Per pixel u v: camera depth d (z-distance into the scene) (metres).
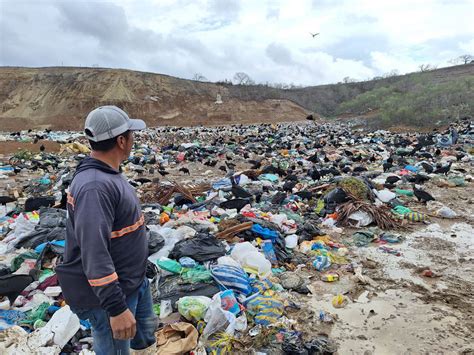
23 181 14.17
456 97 43.91
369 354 4.30
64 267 2.51
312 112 71.81
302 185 11.99
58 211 8.09
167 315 4.88
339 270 6.38
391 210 9.30
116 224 2.45
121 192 2.44
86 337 4.32
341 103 75.44
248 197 10.03
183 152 21.27
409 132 36.38
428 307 5.24
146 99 59.72
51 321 4.34
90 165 2.43
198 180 14.34
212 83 72.06
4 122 52.19
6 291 4.91
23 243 6.77
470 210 9.72
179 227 7.11
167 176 15.41
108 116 2.46
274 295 5.38
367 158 18.42
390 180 12.20
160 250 6.15
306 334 4.64
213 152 21.84
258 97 69.19
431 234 8.03
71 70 65.94
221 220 7.98
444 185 12.21
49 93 59.28
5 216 9.11
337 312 5.13
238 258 6.02
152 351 4.05
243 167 17.58
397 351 4.35
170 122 57.59
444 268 6.45
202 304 4.72
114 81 60.88
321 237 7.65
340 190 9.45
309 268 6.46
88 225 2.22
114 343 2.61
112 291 2.25
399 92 63.66
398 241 7.63
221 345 4.27
